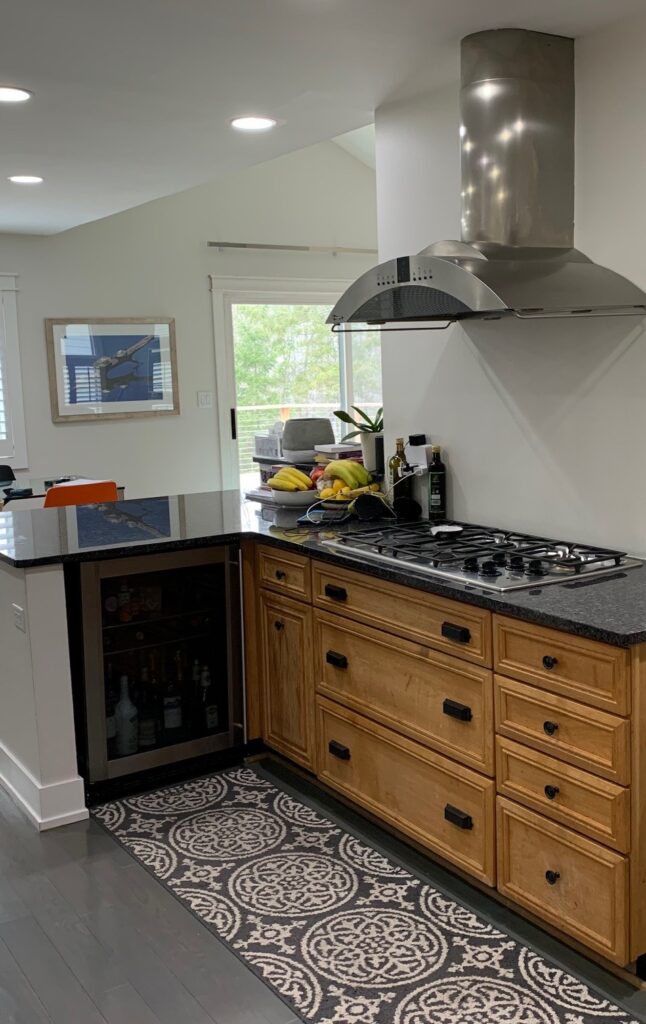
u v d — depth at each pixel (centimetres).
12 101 324
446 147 315
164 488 720
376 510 343
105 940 239
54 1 236
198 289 718
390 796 280
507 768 233
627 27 250
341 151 766
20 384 655
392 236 345
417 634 259
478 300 238
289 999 213
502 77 260
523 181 265
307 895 256
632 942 208
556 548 279
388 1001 211
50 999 216
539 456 294
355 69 295
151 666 340
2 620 326
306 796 321
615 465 269
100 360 683
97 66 289
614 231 261
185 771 340
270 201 740
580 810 213
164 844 289
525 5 240
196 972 225
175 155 408
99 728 319
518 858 233
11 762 327
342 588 290
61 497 480
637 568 254
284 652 327
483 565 250
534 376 291
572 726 213
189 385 723
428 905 250
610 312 257
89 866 277
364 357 809
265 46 272
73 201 514
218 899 256
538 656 220
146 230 693
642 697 200
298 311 771
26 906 256
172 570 336
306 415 786
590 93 263
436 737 257
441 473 332
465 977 218
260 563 336
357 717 291
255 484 765
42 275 657
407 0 237
